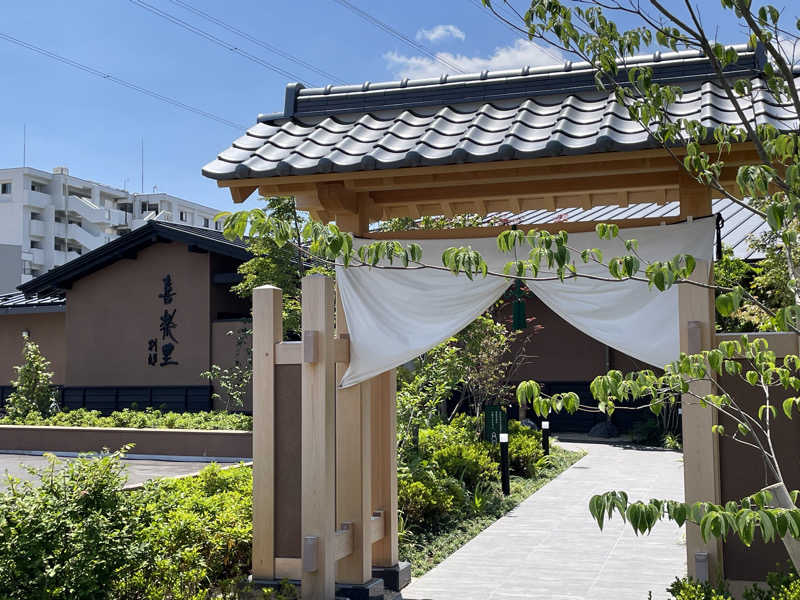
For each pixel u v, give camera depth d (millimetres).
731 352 3826
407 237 6633
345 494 6898
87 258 21766
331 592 6344
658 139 4070
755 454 5461
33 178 62406
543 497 12383
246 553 7379
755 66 5883
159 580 6035
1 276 50438
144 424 18125
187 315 21297
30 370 20250
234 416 18172
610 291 5941
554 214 21250
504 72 6586
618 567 8273
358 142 6316
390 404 7496
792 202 3174
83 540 5398
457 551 9016
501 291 6363
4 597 5145
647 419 20531
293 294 16625
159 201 69625
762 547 5398
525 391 3701
